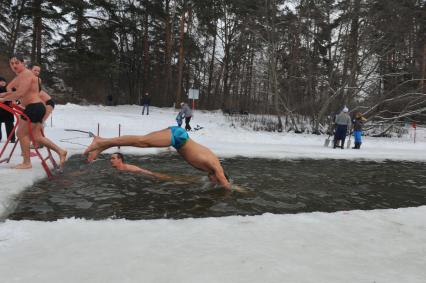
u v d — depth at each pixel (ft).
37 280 7.94
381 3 63.00
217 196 17.95
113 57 108.47
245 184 21.20
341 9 67.05
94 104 105.70
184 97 141.28
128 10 114.21
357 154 38.93
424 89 70.03
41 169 21.72
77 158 27.12
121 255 9.38
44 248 9.78
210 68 134.00
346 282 8.28
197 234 11.14
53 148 21.72
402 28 65.46
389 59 70.13
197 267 8.77
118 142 19.17
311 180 23.56
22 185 17.79
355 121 47.06
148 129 61.72
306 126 70.64
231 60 119.75
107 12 112.27
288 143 51.52
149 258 9.23
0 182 17.70
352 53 67.21
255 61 81.92
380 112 66.64
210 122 77.30
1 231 10.98
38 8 97.86
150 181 20.56
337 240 11.17
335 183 22.97
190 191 18.75
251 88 114.32
